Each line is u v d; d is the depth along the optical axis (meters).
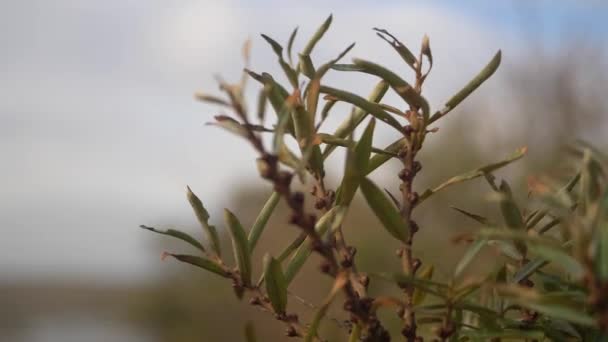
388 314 0.95
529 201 0.70
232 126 0.62
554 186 0.62
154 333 6.50
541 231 0.70
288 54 0.71
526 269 0.67
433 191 0.69
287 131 0.70
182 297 6.16
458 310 0.71
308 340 0.65
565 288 0.67
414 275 0.68
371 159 0.72
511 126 4.60
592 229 0.59
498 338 0.68
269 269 0.69
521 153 0.67
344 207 0.64
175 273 6.30
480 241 0.64
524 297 0.59
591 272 0.58
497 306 0.70
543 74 4.83
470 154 4.00
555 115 4.74
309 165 0.70
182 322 6.13
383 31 0.71
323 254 0.63
